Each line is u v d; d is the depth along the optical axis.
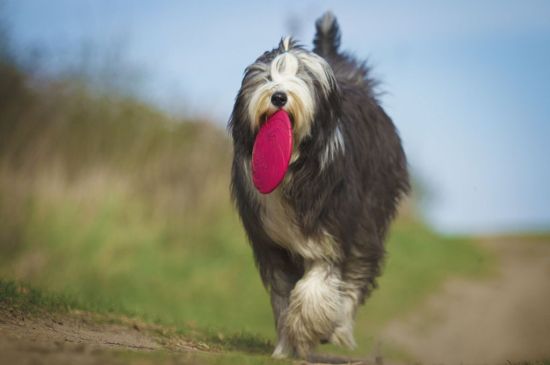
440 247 23.73
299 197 7.61
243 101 7.63
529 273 22.84
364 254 8.14
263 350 8.60
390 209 9.09
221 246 17.97
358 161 8.14
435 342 14.98
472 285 20.78
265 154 7.26
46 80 18.61
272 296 8.20
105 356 5.85
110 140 18.66
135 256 16.98
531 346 14.74
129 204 18.06
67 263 16.42
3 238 16.86
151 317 9.75
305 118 7.30
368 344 14.03
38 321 7.85
